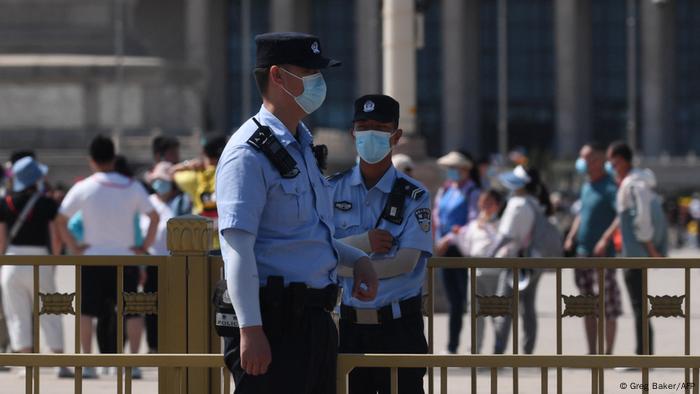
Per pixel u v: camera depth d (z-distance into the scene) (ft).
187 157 393.91
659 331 154.61
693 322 118.73
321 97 63.21
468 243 145.18
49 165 406.00
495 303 77.66
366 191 77.56
